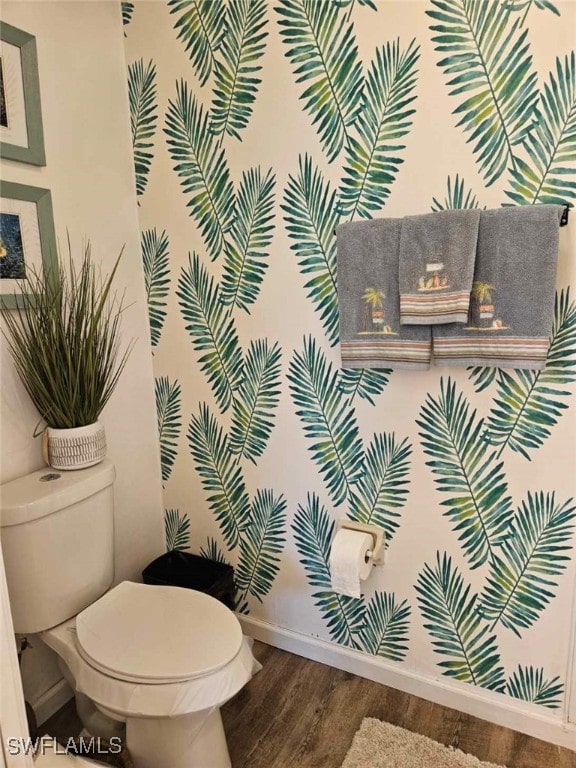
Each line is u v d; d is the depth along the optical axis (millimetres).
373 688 1647
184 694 1114
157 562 1930
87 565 1402
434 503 1470
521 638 1427
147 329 1868
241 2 1455
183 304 1773
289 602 1786
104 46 1618
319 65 1384
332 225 1452
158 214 1755
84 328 1464
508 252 1173
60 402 1408
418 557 1527
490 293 1207
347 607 1678
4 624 941
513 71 1173
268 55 1449
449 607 1511
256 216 1566
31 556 1271
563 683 1390
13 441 1408
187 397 1845
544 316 1166
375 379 1477
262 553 1806
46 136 1447
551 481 1305
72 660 1250
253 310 1636
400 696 1612
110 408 1734
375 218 1390
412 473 1481
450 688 1552
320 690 1641
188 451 1891
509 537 1386
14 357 1396
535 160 1188
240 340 1683
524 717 1453
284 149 1480
